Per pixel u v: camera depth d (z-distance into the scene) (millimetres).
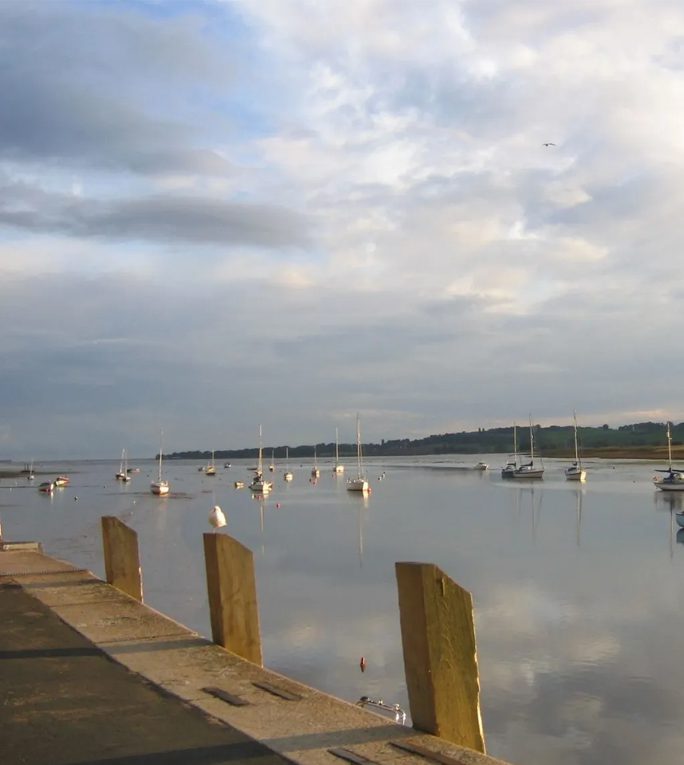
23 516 74375
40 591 10039
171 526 60844
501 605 28359
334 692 18250
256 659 7504
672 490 103250
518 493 102875
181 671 6535
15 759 4656
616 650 22359
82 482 169125
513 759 15281
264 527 60125
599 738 16094
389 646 22219
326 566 38312
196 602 27281
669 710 17672
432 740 5027
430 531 56188
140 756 4711
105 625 8148
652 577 35000
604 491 105625
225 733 5113
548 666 20859
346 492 111375
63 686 6109
